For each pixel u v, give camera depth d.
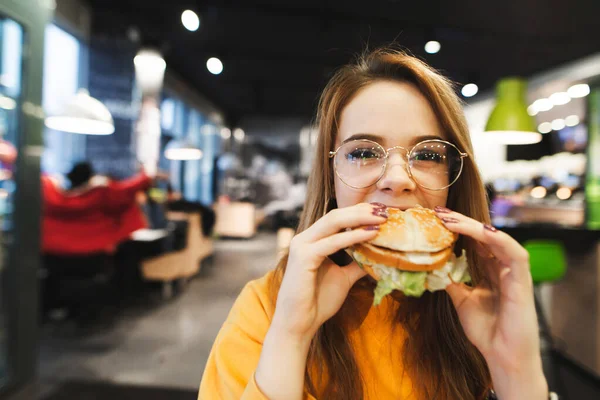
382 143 0.75
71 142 5.60
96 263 4.04
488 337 0.70
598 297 2.96
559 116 6.89
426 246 0.65
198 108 10.71
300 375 0.63
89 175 4.27
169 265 5.09
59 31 5.10
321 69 8.38
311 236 0.67
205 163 11.77
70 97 3.77
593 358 2.98
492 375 0.69
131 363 3.11
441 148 0.76
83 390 2.68
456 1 4.89
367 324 0.82
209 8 5.50
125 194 4.11
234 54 7.61
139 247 4.76
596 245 3.01
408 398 0.77
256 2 5.27
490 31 5.77
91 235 3.96
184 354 3.30
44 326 3.93
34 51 2.76
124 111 5.90
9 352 2.61
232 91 10.67
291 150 14.31
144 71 6.18
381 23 5.71
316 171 0.87
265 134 14.32
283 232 5.86
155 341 3.58
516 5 4.89
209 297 5.12
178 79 9.11
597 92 4.10
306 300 0.64
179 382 2.81
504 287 0.67
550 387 2.75
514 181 7.00
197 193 11.43
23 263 2.70
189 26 4.76
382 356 0.80
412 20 5.56
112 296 4.88
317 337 0.78
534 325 0.65
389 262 0.65
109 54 5.79
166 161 8.27
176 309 4.58
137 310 4.52
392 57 0.80
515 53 6.62
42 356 3.22
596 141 4.14
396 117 0.74
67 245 3.84
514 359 0.65
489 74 7.75
